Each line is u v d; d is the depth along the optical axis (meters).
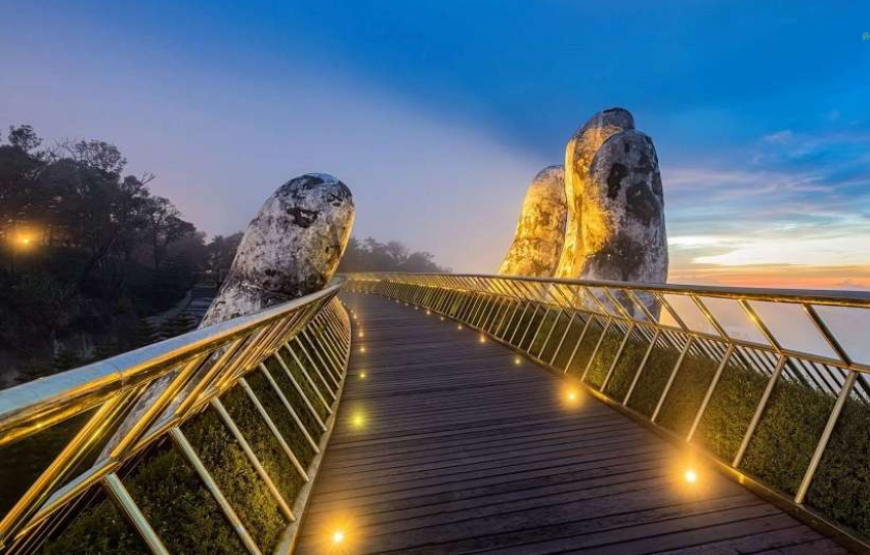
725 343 4.32
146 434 2.12
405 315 18.34
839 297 2.76
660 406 4.94
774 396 3.71
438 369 8.41
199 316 58.06
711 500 3.45
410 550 2.99
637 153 10.00
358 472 4.20
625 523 3.20
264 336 3.07
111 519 1.96
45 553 1.72
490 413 5.78
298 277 5.71
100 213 55.72
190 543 2.20
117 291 53.50
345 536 3.17
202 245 99.88
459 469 4.19
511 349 9.96
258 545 2.71
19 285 39.41
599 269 9.79
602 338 6.64
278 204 5.82
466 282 14.60
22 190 49.69
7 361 35.31
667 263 10.12
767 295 3.26
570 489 3.71
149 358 1.36
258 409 3.66
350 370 8.57
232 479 2.81
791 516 3.20
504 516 3.35
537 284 9.31
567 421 5.36
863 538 2.78
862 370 3.04
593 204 10.09
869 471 2.85
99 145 63.91
